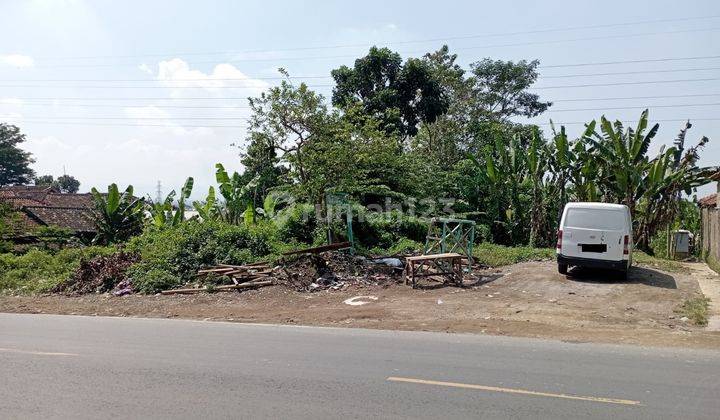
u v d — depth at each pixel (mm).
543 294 11961
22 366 6855
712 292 11805
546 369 6387
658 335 8352
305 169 17359
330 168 16797
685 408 5055
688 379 5969
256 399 5406
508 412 4949
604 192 23203
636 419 4781
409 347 7602
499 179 24516
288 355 7195
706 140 21531
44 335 8977
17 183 61469
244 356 7184
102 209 26359
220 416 4957
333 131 16938
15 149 59938
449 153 30812
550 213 23688
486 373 6223
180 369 6578
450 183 24344
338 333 8742
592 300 11242
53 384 6059
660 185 21250
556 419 4777
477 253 17672
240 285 13539
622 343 7824
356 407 5117
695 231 27047
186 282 14664
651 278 13492
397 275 14430
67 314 11797
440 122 32875
